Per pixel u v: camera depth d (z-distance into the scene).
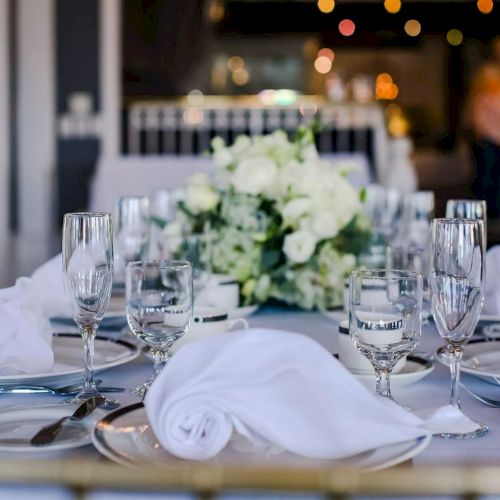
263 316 2.08
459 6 11.77
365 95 10.07
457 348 1.20
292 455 0.94
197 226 2.18
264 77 11.70
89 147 9.80
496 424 1.13
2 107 9.67
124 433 1.01
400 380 1.33
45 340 1.40
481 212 1.97
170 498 0.83
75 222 1.28
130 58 10.91
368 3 11.68
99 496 0.83
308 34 11.67
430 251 1.22
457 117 11.90
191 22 10.96
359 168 2.37
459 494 0.81
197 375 0.95
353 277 1.19
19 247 3.53
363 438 0.91
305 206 2.05
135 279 1.30
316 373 0.96
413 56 12.02
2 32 9.60
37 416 1.13
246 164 2.11
